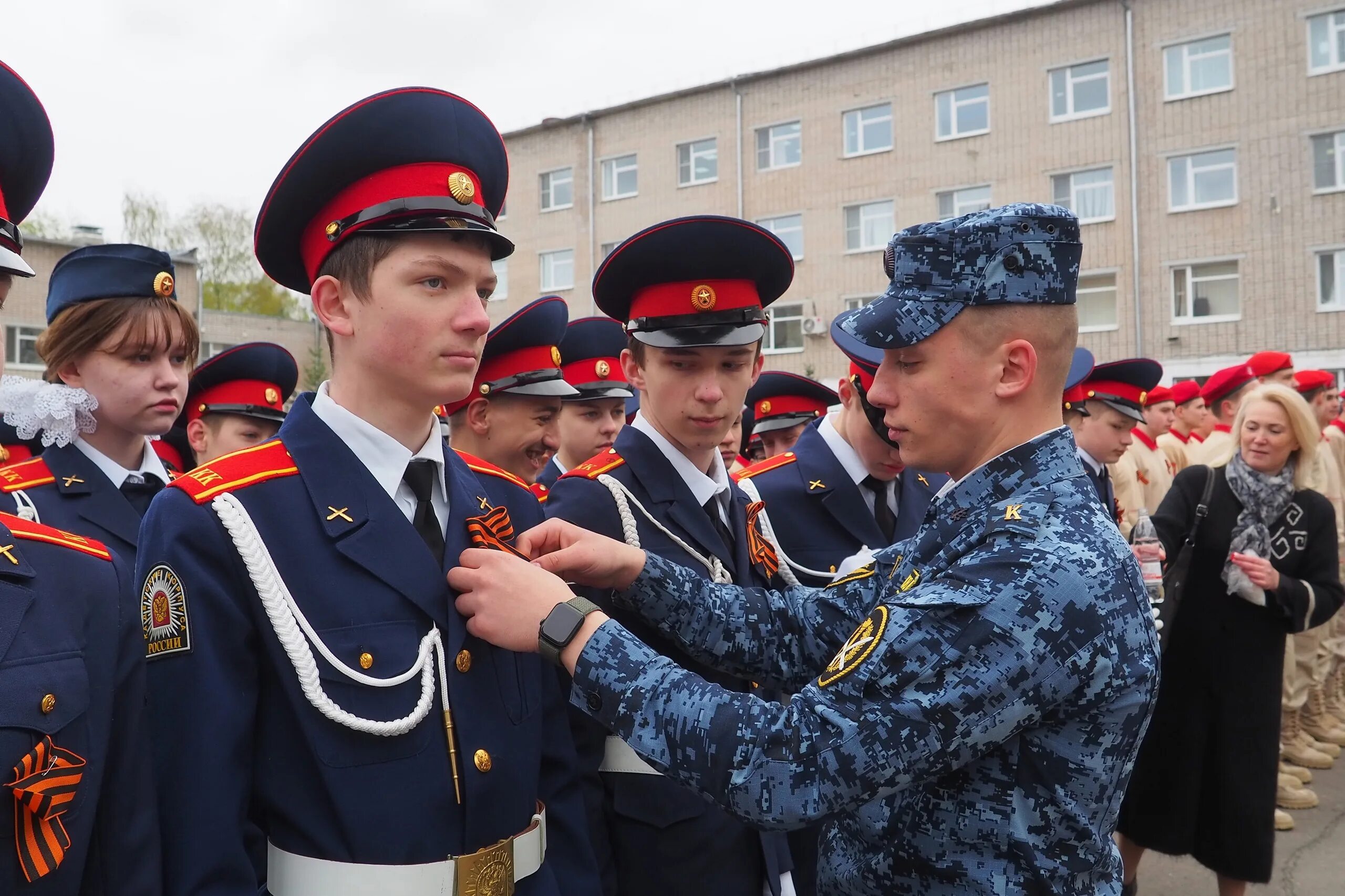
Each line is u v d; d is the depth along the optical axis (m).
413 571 1.52
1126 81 19.16
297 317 39.00
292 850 1.42
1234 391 7.21
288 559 1.46
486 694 1.57
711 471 2.44
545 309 3.29
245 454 1.55
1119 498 6.46
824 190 21.86
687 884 2.04
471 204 1.50
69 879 1.27
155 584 1.43
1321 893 4.11
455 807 1.49
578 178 24.80
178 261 28.53
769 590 2.27
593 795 2.04
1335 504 6.16
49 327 2.60
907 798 1.45
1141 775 3.74
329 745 1.42
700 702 1.41
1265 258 18.30
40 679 1.25
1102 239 19.52
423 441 1.62
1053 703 1.34
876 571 1.86
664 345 2.27
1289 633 3.66
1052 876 1.36
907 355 1.53
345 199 1.50
